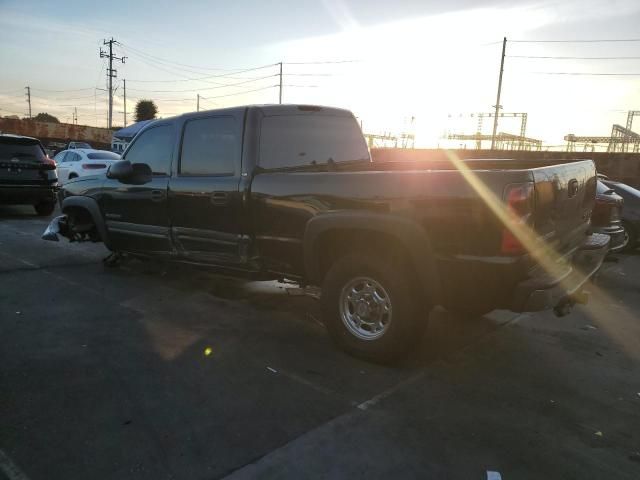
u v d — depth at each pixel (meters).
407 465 2.68
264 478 2.54
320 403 3.31
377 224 3.60
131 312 5.02
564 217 3.82
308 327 4.73
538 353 4.30
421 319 3.75
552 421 3.18
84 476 2.52
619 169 25.20
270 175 4.26
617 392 3.61
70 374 3.62
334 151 5.21
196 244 4.99
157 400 3.28
